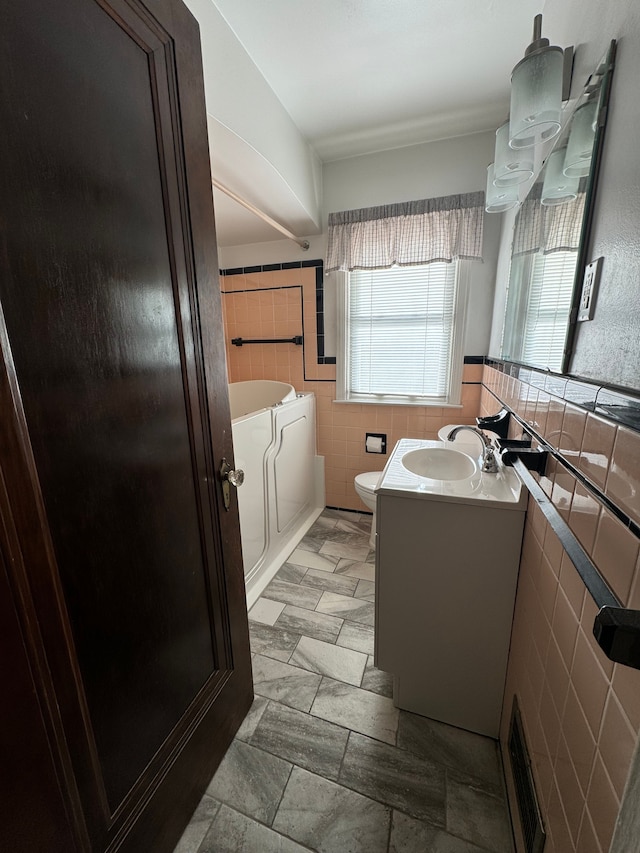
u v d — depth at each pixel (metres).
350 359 2.61
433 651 1.19
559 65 0.85
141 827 0.78
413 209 2.12
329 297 2.55
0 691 0.52
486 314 2.22
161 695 0.86
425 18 1.30
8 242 0.50
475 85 1.65
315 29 1.34
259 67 1.52
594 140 0.66
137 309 0.73
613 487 0.53
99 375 0.65
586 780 0.56
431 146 2.12
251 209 1.78
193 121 0.86
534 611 0.90
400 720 1.24
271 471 2.06
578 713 0.61
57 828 0.61
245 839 0.94
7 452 0.50
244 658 1.23
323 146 2.14
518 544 1.05
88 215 0.61
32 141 0.52
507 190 1.32
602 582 0.53
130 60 0.68
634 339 0.51
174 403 0.85
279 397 2.76
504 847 0.91
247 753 1.13
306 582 1.95
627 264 0.54
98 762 0.68
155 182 0.76
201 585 1.00
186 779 0.94
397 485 1.15
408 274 2.36
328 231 2.33
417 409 2.48
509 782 0.99
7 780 0.54
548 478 0.84
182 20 0.80
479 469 1.31
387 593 1.19
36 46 0.52
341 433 2.70
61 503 0.59
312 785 1.05
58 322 0.57
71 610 0.61
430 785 1.05
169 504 0.85
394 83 1.63
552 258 0.94
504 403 1.53
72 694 0.62
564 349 0.78
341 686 1.35
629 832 0.33
